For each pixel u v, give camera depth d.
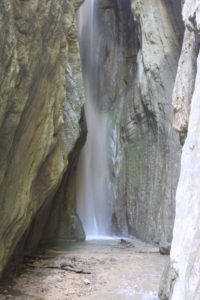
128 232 17.97
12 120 5.62
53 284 7.90
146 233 15.76
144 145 17.44
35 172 7.67
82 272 9.09
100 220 19.25
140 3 17.83
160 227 14.30
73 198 17.38
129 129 18.75
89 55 22.23
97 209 19.42
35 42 6.03
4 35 4.65
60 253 11.97
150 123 16.89
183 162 5.27
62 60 8.99
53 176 9.36
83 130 16.95
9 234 6.93
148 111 16.86
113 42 22.06
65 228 16.41
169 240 13.35
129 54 21.12
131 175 17.92
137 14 18.05
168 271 6.56
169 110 15.27
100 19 22.45
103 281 8.34
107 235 18.86
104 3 22.47
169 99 15.42
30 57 5.90
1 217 6.22
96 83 21.97
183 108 8.44
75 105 13.67
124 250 13.14
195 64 8.30
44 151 7.92
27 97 6.00
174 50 16.17
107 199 19.31
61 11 7.46
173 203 13.45
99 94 21.80
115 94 21.42
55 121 8.96
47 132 7.96
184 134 8.62
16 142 6.32
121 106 20.62
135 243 15.32
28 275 8.55
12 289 7.33
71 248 13.62
